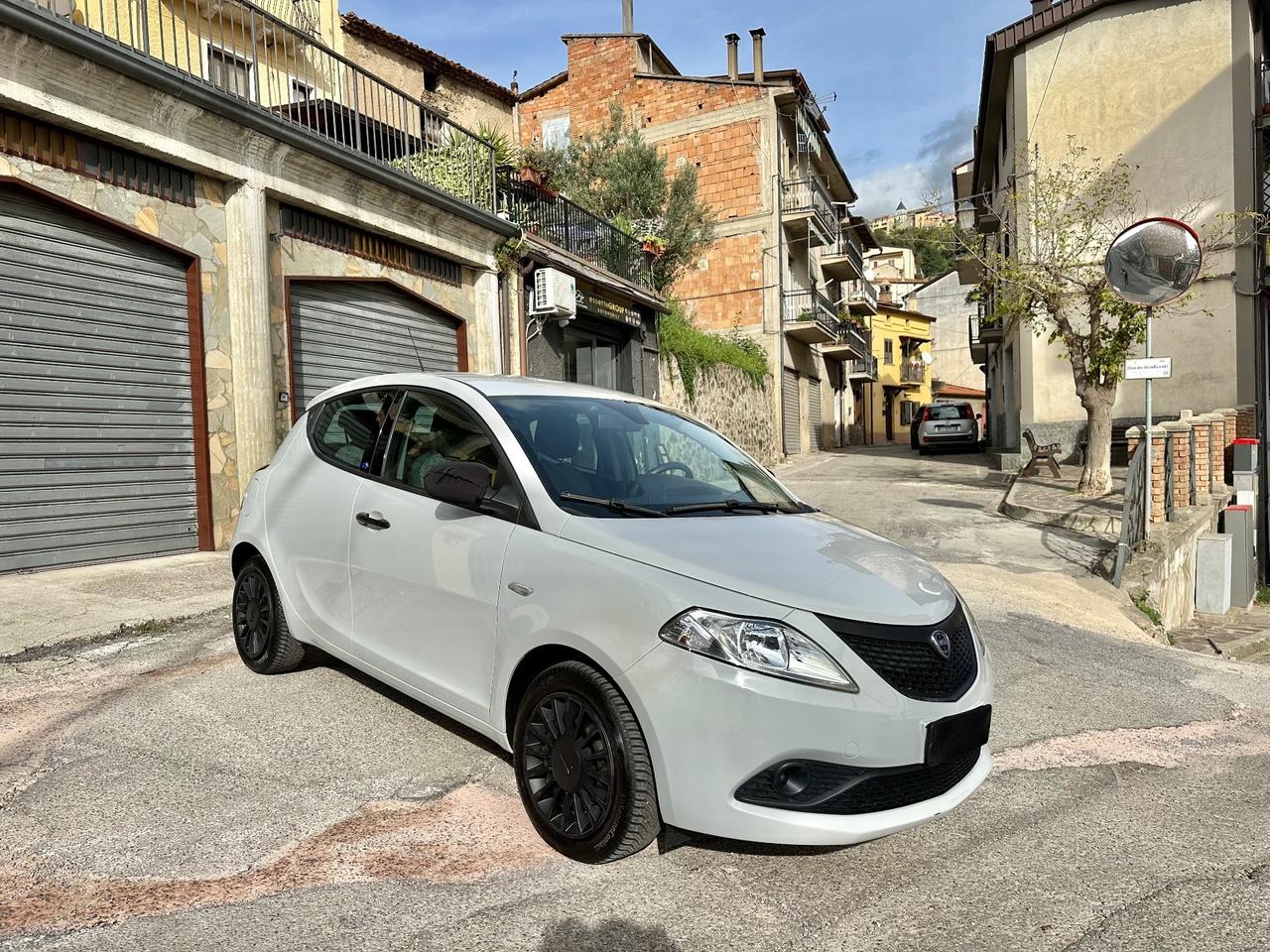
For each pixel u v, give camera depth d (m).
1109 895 2.62
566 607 2.67
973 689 2.70
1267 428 14.47
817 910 2.47
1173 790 3.47
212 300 8.14
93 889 2.44
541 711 2.78
